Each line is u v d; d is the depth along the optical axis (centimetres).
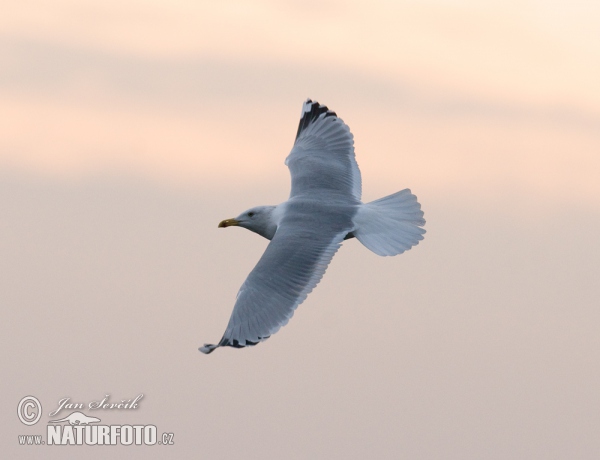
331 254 1605
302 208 1680
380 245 1645
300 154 1808
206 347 1495
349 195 1734
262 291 1543
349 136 1820
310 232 1627
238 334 1516
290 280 1558
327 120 1836
